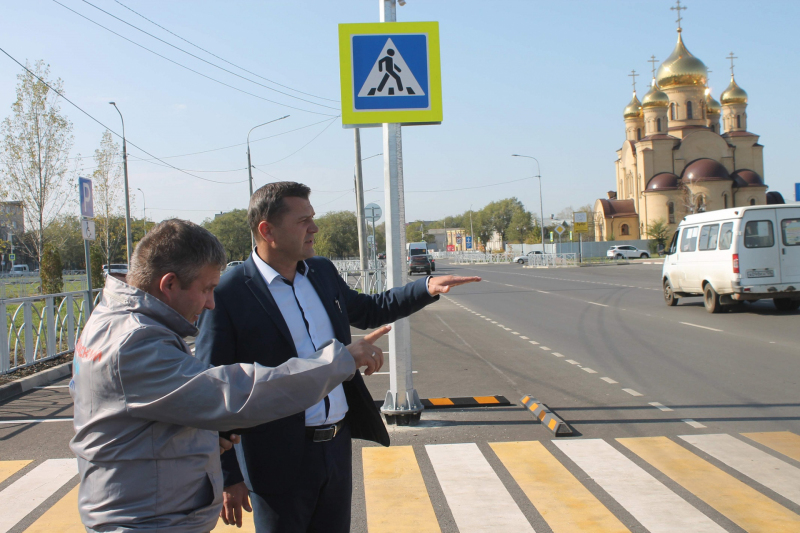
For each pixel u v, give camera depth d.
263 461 2.30
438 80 5.96
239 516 2.34
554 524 3.87
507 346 11.42
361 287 21.22
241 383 1.62
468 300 22.30
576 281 31.39
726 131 70.00
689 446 5.34
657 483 4.50
